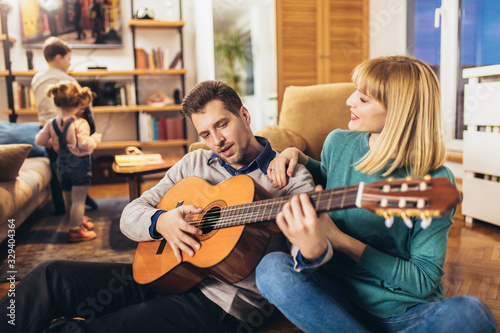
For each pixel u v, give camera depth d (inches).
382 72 38.4
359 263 37.8
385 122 38.7
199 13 197.9
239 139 48.3
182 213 45.8
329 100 84.7
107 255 95.7
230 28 187.6
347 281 41.0
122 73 191.5
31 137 151.5
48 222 126.3
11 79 180.1
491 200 102.1
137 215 49.2
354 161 44.7
